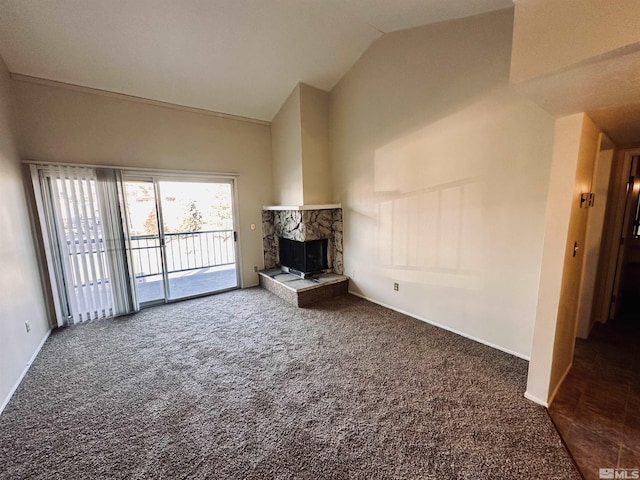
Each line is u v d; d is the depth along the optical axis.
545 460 1.58
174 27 2.91
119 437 1.79
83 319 3.55
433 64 3.04
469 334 3.03
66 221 3.38
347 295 4.48
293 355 2.75
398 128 3.50
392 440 1.73
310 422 1.89
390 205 3.72
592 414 1.93
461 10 2.63
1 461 1.62
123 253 3.73
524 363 2.54
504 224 2.63
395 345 2.91
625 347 2.81
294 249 4.68
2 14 2.46
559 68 1.29
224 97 4.14
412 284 3.57
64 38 2.80
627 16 1.09
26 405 2.09
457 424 1.85
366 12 2.92
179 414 1.98
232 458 1.62
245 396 2.17
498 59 2.53
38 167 3.18
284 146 4.68
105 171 3.54
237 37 3.18
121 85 3.51
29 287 2.88
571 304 2.19
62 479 1.51
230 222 4.88
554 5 1.29
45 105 3.20
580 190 1.93
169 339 3.11
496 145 2.61
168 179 4.13
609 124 2.05
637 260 4.19
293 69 3.87
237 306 4.07
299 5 2.83
